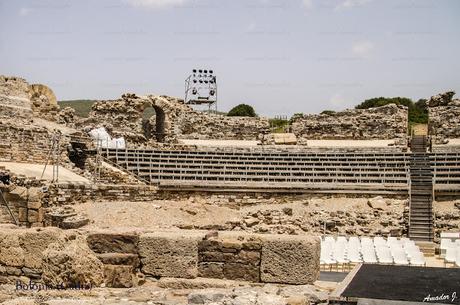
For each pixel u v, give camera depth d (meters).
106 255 16.73
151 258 16.95
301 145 67.44
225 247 16.80
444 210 46.97
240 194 51.88
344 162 56.62
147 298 15.02
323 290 15.38
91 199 43.88
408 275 15.29
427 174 52.94
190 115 73.00
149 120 76.06
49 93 63.31
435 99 71.44
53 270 16.16
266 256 16.48
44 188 38.75
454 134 68.00
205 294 14.47
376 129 71.44
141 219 40.50
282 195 51.72
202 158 58.59
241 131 73.38
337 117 72.94
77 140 53.00
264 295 14.38
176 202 48.66
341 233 44.59
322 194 51.25
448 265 34.16
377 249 34.03
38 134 49.16
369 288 13.82
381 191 50.31
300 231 44.53
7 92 56.25
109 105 70.19
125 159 56.44
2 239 16.92
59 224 36.84
